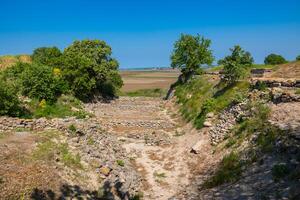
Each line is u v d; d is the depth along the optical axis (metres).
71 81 47.28
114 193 17.84
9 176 15.27
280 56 62.78
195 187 19.81
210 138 26.73
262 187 15.69
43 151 18.45
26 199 14.36
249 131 22.20
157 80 130.25
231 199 15.66
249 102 26.86
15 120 22.67
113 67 57.47
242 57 37.03
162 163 25.30
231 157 20.69
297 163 16.08
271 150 18.50
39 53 62.47
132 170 22.64
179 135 31.92
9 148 17.95
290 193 14.23
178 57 58.06
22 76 36.75
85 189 16.91
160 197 19.36
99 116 39.28
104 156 21.62
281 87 28.42
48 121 23.48
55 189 15.69
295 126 19.28
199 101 38.75
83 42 56.00
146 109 47.09
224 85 37.31
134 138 31.56
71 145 20.75
